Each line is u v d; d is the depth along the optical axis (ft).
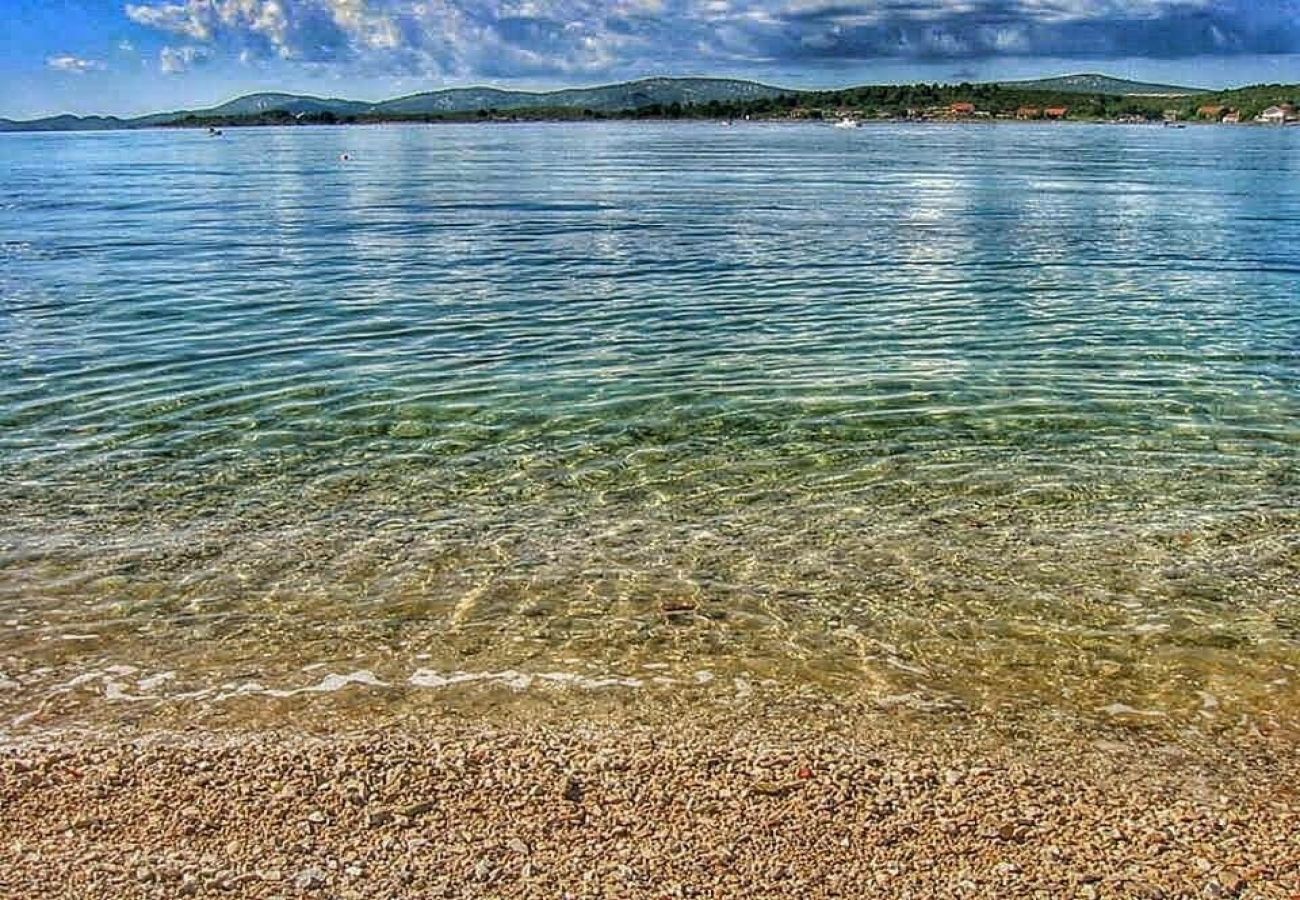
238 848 20.63
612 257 104.06
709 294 82.99
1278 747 24.98
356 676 27.89
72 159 358.84
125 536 36.40
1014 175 229.86
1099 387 55.47
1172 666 28.66
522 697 26.91
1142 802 22.65
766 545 36.19
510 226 133.18
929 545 36.19
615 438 47.16
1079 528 37.60
